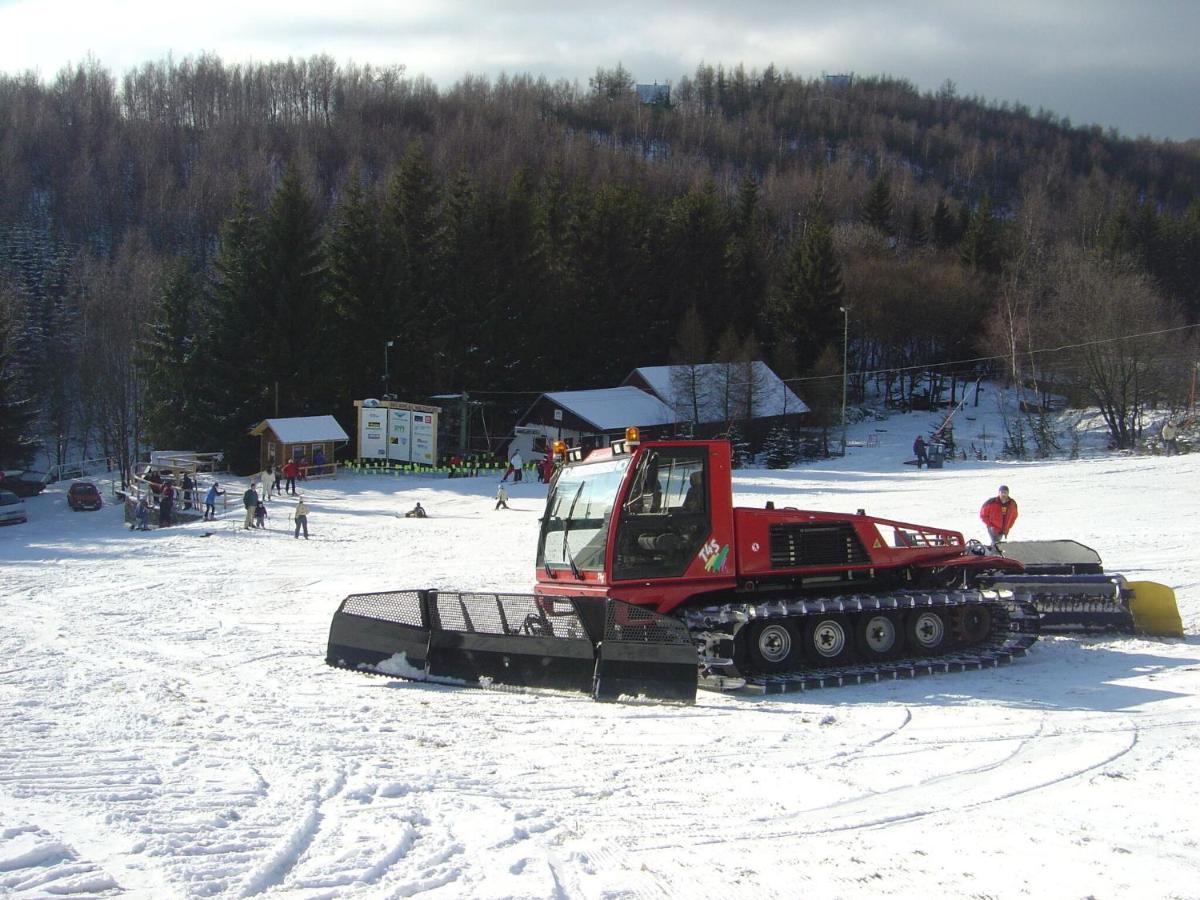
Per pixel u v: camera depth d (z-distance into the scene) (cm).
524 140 11825
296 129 12925
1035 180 13625
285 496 4147
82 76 13488
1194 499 2956
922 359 8250
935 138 16588
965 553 1295
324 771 762
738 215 8706
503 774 769
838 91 19725
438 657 1113
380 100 14275
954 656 1182
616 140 14625
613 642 1024
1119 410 5581
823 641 1134
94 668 1214
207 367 5666
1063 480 3597
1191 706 973
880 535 1217
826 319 7088
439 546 2695
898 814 679
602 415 5594
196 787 711
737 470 4778
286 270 5662
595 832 641
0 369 5806
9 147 10919
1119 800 700
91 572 2259
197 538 2986
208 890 526
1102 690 1054
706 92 18888
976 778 759
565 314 6869
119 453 7200
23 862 554
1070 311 5934
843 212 11406
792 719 952
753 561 1142
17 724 914
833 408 6362
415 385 6272
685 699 993
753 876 570
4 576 2198
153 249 9594
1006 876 568
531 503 3838
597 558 1133
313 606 1748
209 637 1445
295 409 5703
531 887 545
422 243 6550
